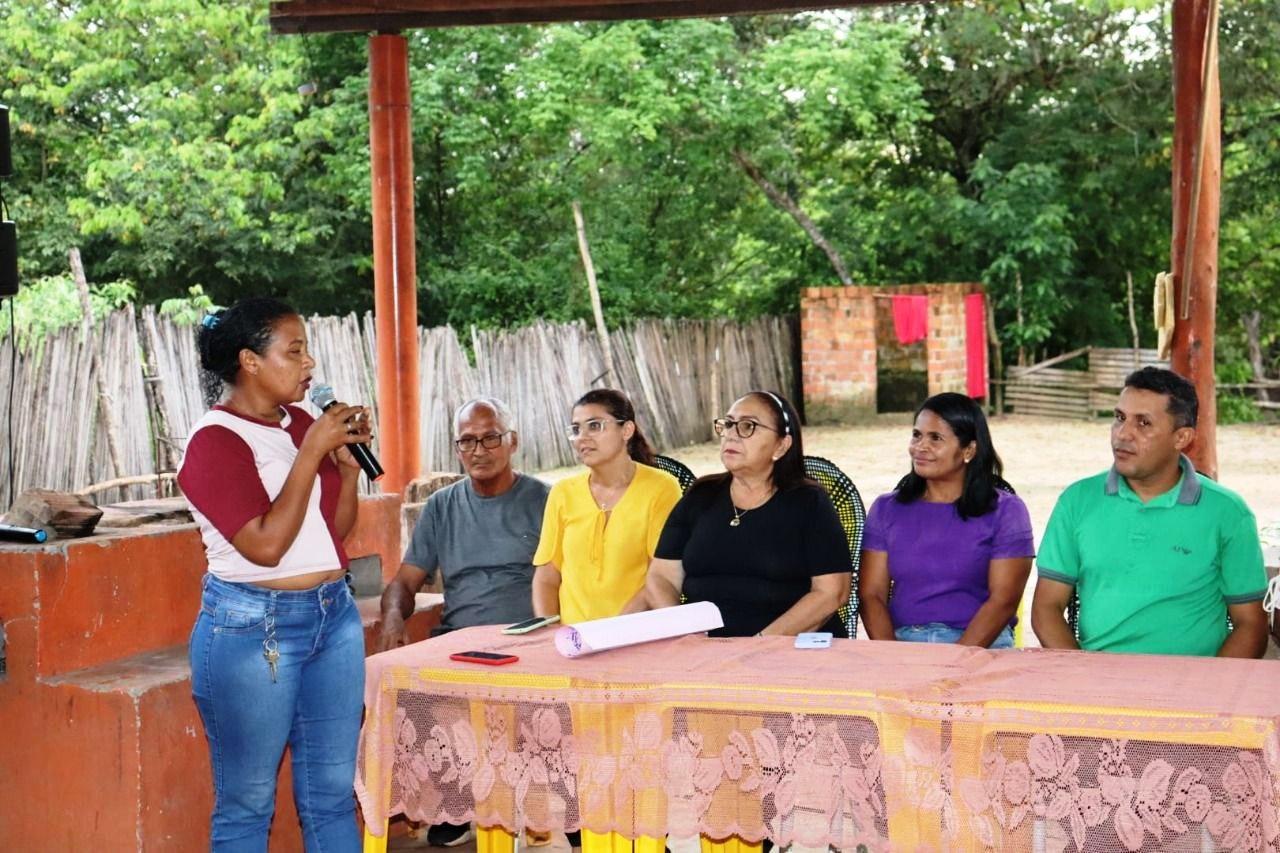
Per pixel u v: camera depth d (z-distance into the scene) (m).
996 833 3.04
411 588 4.75
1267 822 2.82
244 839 3.34
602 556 4.41
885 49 19.50
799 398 19.81
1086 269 21.38
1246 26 18.67
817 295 18.89
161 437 9.77
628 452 4.63
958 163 21.70
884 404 20.80
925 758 3.06
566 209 20.12
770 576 4.06
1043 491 12.55
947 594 4.21
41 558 3.78
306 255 18.94
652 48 19.36
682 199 21.05
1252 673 3.20
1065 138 20.09
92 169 17.16
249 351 3.22
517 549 4.71
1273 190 19.95
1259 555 3.88
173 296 18.97
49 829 3.80
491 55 19.09
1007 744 3.04
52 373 9.37
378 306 7.71
